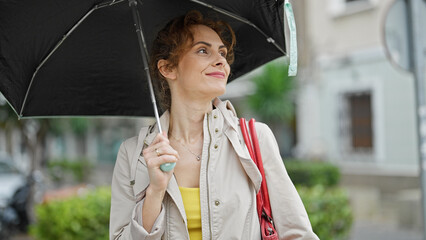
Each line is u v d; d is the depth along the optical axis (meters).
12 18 1.79
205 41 1.75
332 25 12.18
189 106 1.79
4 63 1.86
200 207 1.65
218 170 1.67
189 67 1.75
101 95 2.21
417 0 3.62
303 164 9.98
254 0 1.94
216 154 1.70
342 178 11.66
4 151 18.03
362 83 11.48
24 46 1.88
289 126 14.52
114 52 2.15
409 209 7.57
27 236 7.79
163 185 1.57
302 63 12.65
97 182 17.23
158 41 1.84
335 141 12.16
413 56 3.64
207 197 1.64
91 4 1.91
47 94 2.10
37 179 8.32
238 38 2.13
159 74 1.87
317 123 12.55
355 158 11.62
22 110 2.02
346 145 11.98
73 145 24.83
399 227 7.65
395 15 3.67
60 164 18.44
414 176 10.12
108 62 2.16
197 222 1.65
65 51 2.06
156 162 1.54
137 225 1.57
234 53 2.16
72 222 5.21
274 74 12.17
